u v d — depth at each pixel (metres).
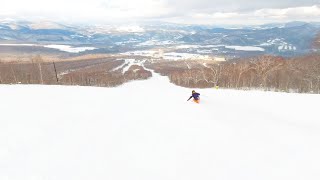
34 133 12.02
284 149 11.28
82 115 16.48
